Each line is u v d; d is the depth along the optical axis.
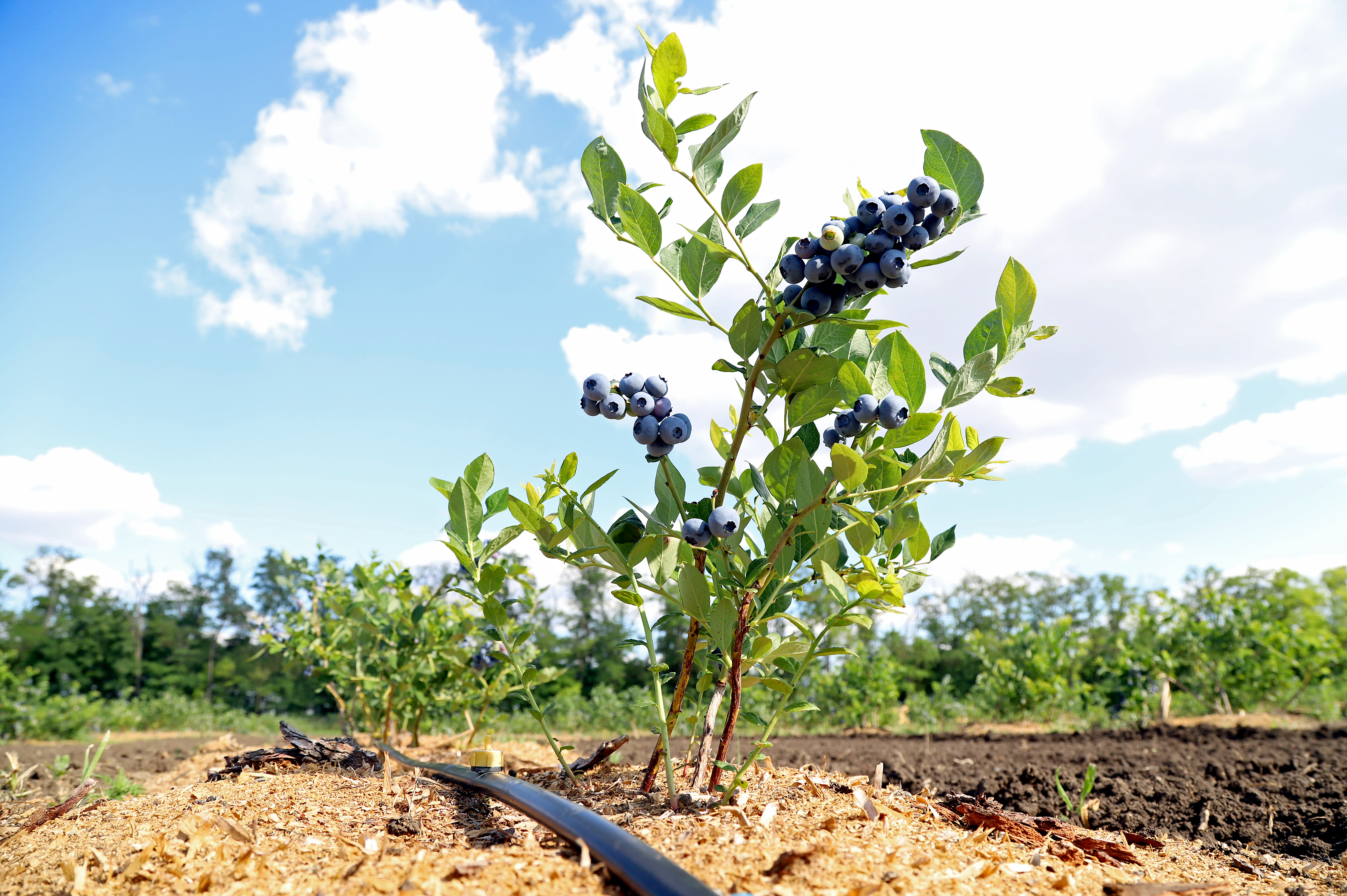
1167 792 5.08
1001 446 2.56
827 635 3.20
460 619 7.10
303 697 45.06
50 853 2.83
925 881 2.34
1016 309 2.85
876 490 2.80
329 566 7.52
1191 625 12.97
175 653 56.62
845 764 6.78
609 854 2.33
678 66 2.66
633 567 3.09
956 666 44.16
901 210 2.41
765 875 2.30
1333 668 14.33
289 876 2.40
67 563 57.16
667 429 2.69
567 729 14.96
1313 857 3.72
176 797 3.63
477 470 3.53
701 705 4.06
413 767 4.31
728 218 2.80
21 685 16.36
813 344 3.09
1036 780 5.66
